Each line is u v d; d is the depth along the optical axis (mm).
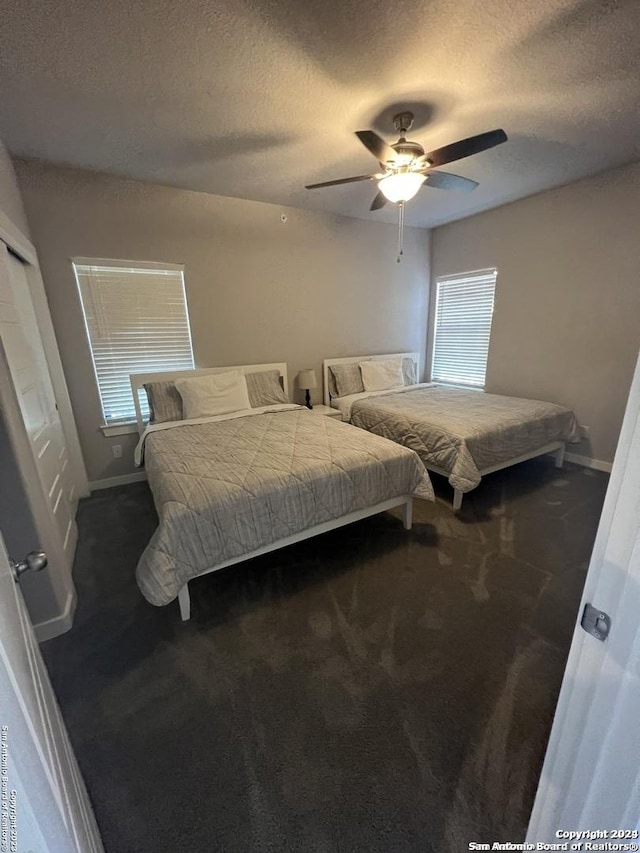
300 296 4043
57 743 756
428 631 1691
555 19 1494
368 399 3887
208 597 1949
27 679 617
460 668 1505
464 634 1671
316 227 3988
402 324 4855
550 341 3721
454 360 4824
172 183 3117
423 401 3756
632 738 472
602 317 3316
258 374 3727
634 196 2984
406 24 1508
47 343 2816
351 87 1891
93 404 3219
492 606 1836
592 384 3465
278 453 2299
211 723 1319
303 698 1397
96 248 2996
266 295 3842
